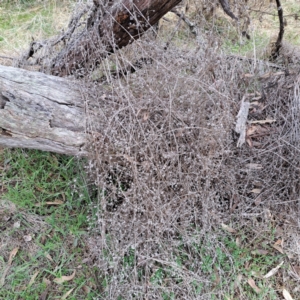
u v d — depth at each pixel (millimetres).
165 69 1900
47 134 1726
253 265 1807
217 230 1846
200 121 1852
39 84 1770
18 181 2119
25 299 1705
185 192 1775
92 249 1739
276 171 1956
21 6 3617
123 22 1939
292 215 1890
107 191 1804
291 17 3373
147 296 1603
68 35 2395
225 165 1896
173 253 1796
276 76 2295
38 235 1907
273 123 2082
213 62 2070
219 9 3010
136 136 1761
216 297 1702
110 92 1956
